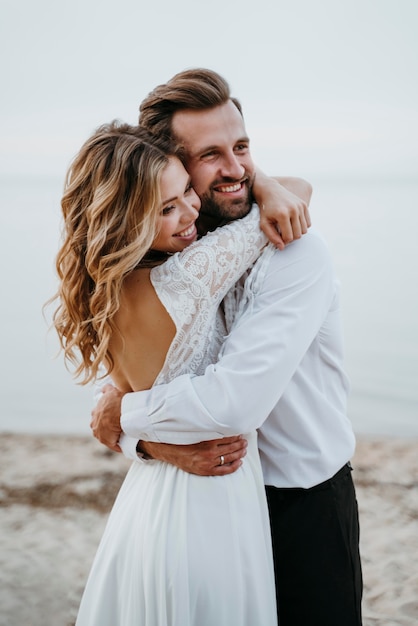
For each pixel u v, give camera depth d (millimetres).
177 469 1758
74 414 7789
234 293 1830
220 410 1630
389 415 7383
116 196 1657
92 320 1710
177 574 1653
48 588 3334
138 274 1734
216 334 1834
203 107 1762
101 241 1664
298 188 1937
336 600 1827
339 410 1904
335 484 1849
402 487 4473
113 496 4441
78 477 4773
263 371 1624
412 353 10055
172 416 1671
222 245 1700
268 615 1728
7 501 4402
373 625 2969
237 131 1786
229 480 1723
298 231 1702
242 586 1689
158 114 1799
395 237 22656
